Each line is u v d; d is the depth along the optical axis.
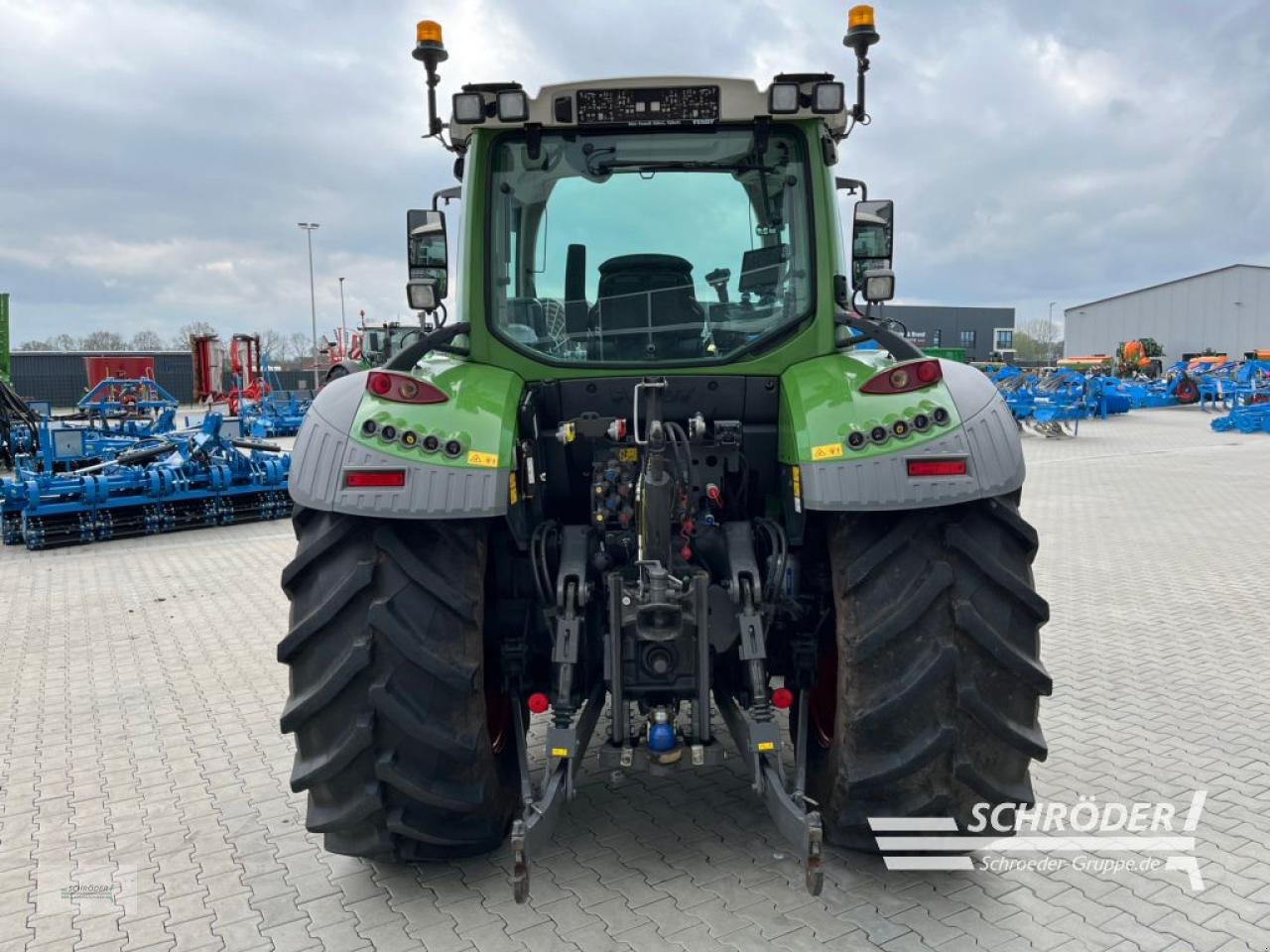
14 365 45.91
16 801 3.72
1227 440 18.98
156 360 46.38
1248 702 4.54
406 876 3.07
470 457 2.66
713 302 3.27
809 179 3.20
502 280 3.27
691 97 3.11
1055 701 4.57
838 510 2.65
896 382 2.73
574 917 2.79
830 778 2.84
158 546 9.55
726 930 2.70
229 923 2.83
